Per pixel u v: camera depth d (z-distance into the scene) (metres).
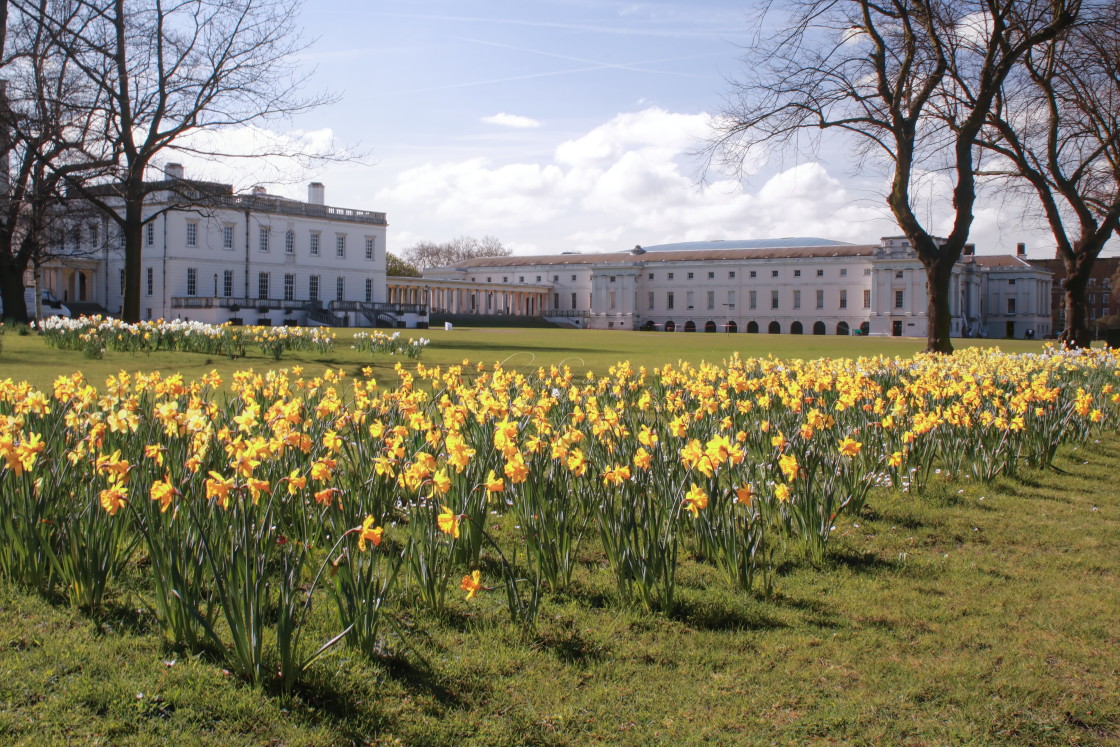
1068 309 29.95
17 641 4.69
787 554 6.71
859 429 9.45
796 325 116.06
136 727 3.92
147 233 75.31
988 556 6.83
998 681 4.64
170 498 4.90
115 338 22.75
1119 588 6.11
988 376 12.78
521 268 134.75
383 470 6.17
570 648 4.97
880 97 24.94
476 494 6.23
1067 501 8.65
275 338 23.22
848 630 5.30
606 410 7.68
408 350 24.33
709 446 5.72
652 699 4.41
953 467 9.60
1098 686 4.62
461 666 4.69
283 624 4.20
